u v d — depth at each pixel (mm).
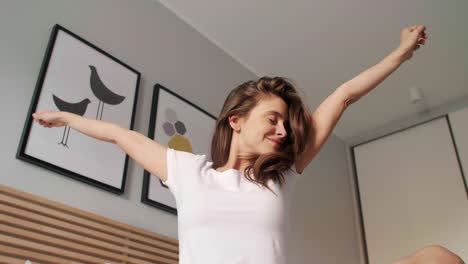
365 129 3193
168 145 1857
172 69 2113
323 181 2885
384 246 2836
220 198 761
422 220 2740
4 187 1267
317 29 2416
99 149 1598
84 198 1493
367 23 2369
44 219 1328
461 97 2826
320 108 926
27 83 1489
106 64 1768
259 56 2596
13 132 1390
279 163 804
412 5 2268
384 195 2990
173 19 2268
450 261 708
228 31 2428
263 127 849
